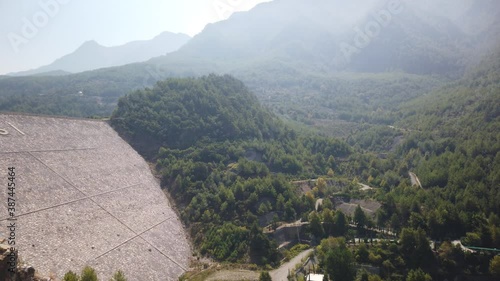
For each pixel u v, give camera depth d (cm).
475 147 19425
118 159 17988
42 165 13800
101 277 10425
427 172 19175
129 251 12175
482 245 12600
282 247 14138
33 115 16488
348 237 14162
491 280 11425
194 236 15062
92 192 14150
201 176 17862
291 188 17438
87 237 11675
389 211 15638
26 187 12138
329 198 17600
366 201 17112
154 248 13138
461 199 15362
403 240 12244
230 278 11856
